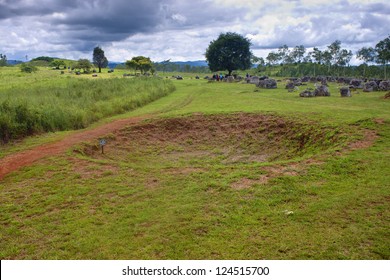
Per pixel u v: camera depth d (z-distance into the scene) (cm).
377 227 623
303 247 577
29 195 870
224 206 750
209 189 856
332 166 949
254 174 938
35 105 1709
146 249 596
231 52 7062
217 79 5347
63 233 670
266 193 809
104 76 6412
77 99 2161
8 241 651
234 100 2486
